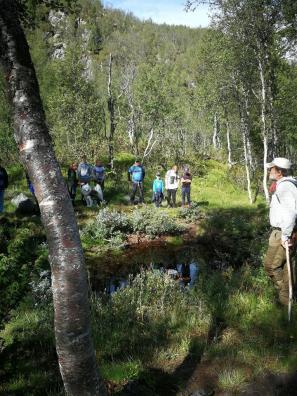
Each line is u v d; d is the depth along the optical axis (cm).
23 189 1878
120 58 5369
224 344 528
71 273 298
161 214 1496
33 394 443
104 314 626
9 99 303
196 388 446
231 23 1692
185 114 4588
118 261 1134
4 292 432
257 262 829
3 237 722
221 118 3338
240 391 435
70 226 303
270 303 608
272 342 519
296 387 433
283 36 1683
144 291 700
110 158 2573
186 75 6862
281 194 539
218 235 1345
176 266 1055
